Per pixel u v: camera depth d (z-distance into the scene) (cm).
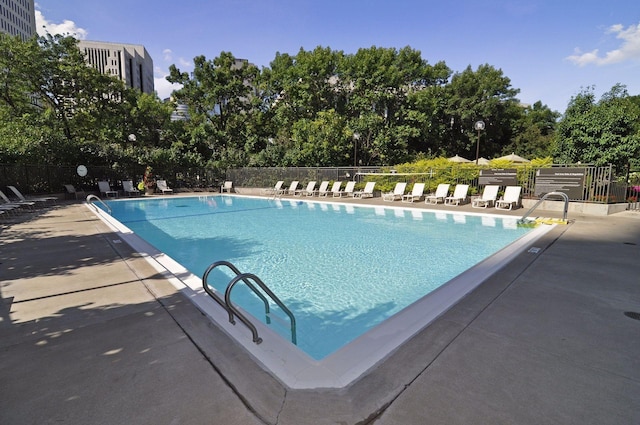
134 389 216
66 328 307
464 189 1362
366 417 186
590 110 1574
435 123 3228
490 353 254
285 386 215
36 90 2134
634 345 266
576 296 372
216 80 2906
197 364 244
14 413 195
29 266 520
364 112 2762
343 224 1108
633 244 630
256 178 2286
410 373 228
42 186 1744
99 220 1012
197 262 680
